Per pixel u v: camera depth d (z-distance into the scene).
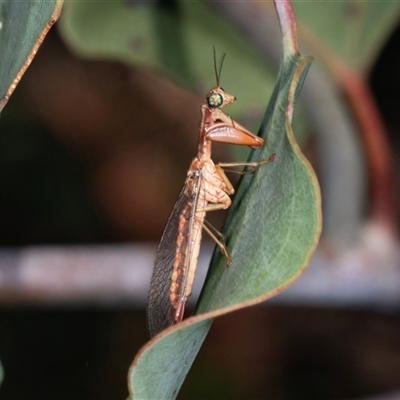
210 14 0.23
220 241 0.19
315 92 0.22
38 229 0.34
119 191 0.34
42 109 0.33
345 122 0.22
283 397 0.31
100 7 0.23
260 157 0.19
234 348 0.32
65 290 0.23
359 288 0.23
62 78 0.33
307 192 0.18
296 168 0.18
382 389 0.31
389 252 0.23
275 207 0.18
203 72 0.24
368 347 0.31
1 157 0.33
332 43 0.23
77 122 0.34
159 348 0.18
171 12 0.23
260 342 0.32
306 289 0.23
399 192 0.28
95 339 0.33
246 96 0.24
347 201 0.23
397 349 0.31
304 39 0.23
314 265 0.23
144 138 0.34
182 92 0.33
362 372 0.31
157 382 0.18
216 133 0.21
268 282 0.17
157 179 0.34
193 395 0.31
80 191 0.34
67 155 0.34
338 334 0.32
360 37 0.23
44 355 0.32
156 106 0.34
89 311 0.33
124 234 0.34
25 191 0.34
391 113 0.29
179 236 0.22
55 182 0.34
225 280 0.19
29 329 0.32
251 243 0.19
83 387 0.32
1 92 0.19
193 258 0.22
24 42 0.19
